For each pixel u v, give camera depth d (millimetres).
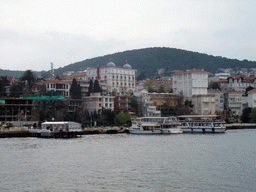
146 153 107375
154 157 99938
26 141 141625
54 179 75188
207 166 87062
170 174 78875
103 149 116562
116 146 124688
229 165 88312
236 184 70875
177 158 98250
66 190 67750
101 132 188000
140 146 124688
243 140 146750
